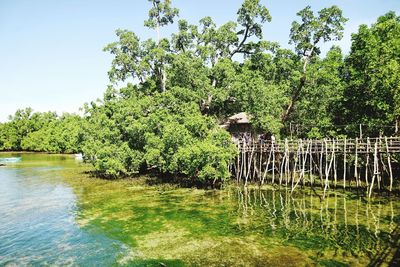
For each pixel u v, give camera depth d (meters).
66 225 19.77
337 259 13.91
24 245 16.58
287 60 38.19
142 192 29.56
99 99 45.53
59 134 96.19
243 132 39.31
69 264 14.24
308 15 36.28
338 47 43.94
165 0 40.66
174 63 37.03
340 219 19.55
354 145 27.20
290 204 23.72
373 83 29.17
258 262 13.84
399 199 23.92
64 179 38.69
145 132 36.06
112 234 17.97
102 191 30.45
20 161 67.38
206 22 40.00
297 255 14.45
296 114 40.50
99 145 39.12
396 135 29.45
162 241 16.70
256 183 32.03
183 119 34.38
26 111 115.69
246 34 40.22
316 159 35.53
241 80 35.09
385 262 13.45
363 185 28.78
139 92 42.59
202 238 16.95
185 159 30.06
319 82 37.59
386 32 31.33
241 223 19.39
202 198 26.56
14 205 25.22
